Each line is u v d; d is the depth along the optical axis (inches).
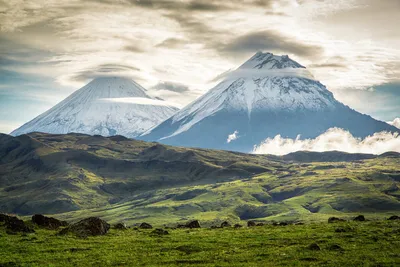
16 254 2807.6
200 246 3041.3
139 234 3681.1
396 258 2554.1
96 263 2586.1
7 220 3806.6
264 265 2459.4
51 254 2812.5
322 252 2738.7
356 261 2496.3
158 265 2522.1
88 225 3656.5
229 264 2504.9
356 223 4072.3
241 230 3887.8
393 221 4089.6
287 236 3344.0
